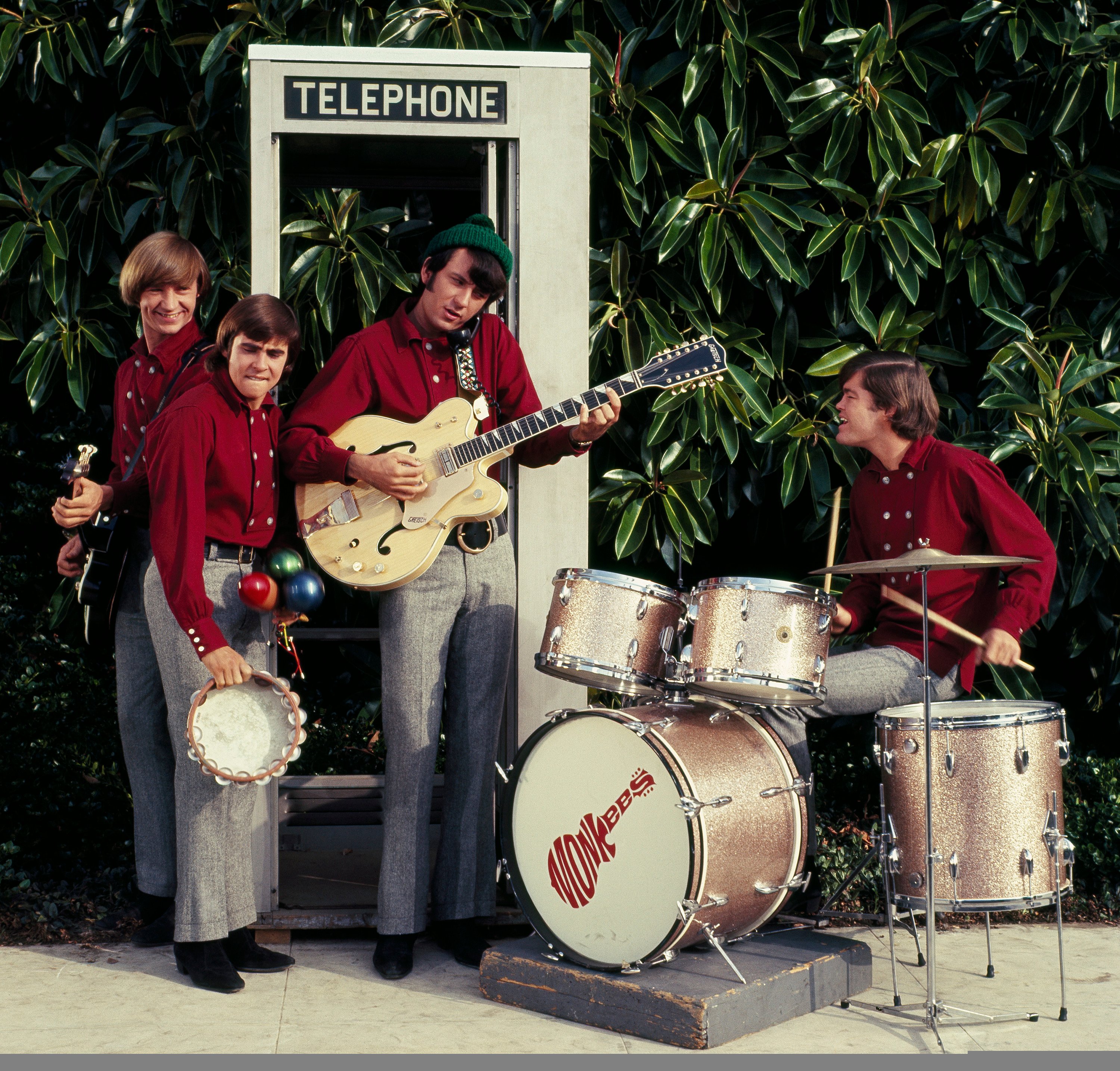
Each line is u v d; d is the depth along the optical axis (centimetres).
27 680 414
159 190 412
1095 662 445
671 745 273
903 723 275
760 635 277
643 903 276
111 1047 258
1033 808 272
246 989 297
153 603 296
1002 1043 264
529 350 343
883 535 331
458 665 322
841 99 399
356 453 307
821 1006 286
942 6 420
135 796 333
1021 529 311
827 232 400
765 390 425
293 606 300
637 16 426
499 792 354
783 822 287
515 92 340
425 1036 267
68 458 318
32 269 414
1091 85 407
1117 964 320
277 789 351
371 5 426
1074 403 418
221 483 292
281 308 293
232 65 415
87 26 416
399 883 312
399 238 456
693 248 412
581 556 345
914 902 276
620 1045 263
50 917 342
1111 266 432
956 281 443
